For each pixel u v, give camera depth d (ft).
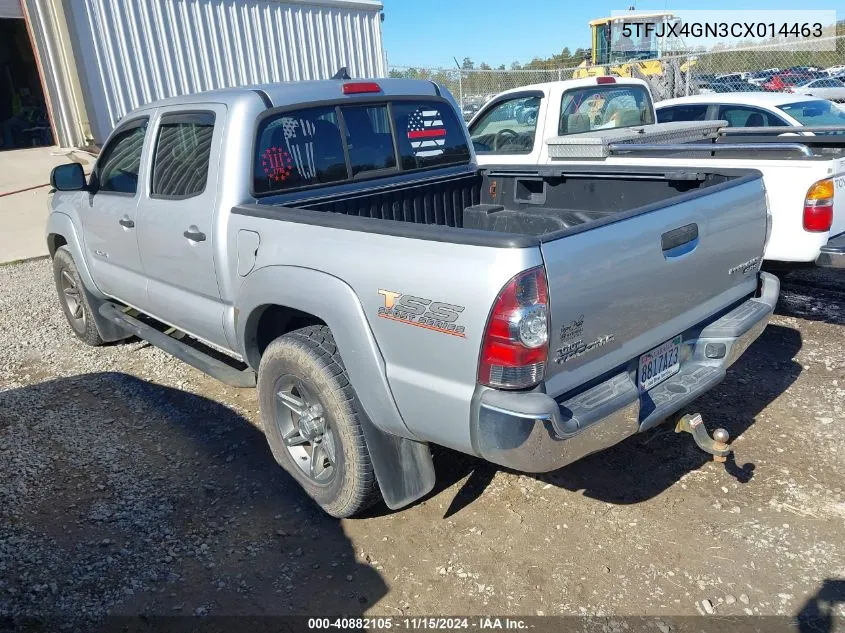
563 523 10.46
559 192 13.88
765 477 11.30
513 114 23.26
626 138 19.84
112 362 17.31
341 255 9.14
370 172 13.03
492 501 11.06
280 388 10.85
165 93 36.17
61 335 19.48
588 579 9.31
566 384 8.26
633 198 12.85
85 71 33.76
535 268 7.46
